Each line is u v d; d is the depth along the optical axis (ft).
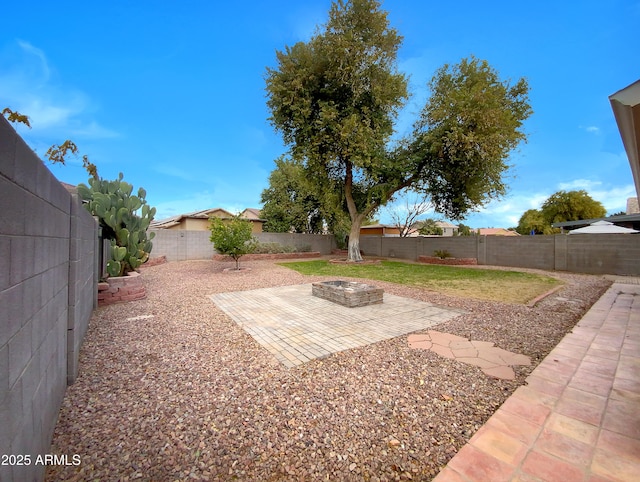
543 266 40.16
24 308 4.66
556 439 6.42
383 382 9.20
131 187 23.56
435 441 6.54
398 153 47.39
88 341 12.55
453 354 11.38
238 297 21.71
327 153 42.45
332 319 16.12
